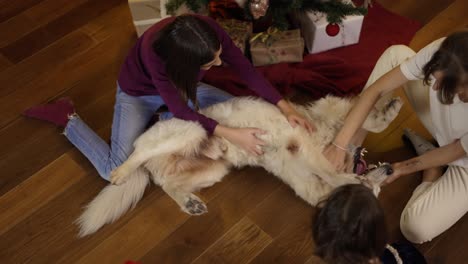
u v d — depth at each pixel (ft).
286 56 7.56
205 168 6.20
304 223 6.15
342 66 7.52
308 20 7.54
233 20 7.58
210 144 6.03
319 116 6.13
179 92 4.93
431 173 6.14
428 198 5.59
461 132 5.18
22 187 6.64
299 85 7.33
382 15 8.34
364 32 8.09
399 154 6.72
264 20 7.76
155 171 6.11
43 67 8.00
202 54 4.46
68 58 8.11
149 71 5.40
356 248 3.34
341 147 5.68
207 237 6.11
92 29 8.48
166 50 4.53
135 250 6.03
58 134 7.14
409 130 6.72
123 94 6.32
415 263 4.74
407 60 5.32
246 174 6.64
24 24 8.60
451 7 8.46
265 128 5.90
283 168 6.05
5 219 6.35
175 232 6.16
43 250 6.06
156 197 6.45
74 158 6.88
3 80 7.84
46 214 6.38
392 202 6.24
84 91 7.68
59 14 8.72
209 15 7.65
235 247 6.01
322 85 7.28
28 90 7.73
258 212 6.30
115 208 5.97
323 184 5.79
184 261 5.93
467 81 4.06
